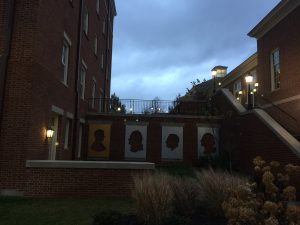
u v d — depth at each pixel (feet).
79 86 58.70
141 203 20.94
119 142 69.72
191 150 70.38
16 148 35.01
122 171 36.58
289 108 56.65
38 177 35.40
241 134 56.85
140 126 70.64
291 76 56.03
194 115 72.64
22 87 35.65
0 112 34.99
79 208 29.17
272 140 44.70
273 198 15.93
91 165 36.24
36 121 37.29
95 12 75.25
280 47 60.34
